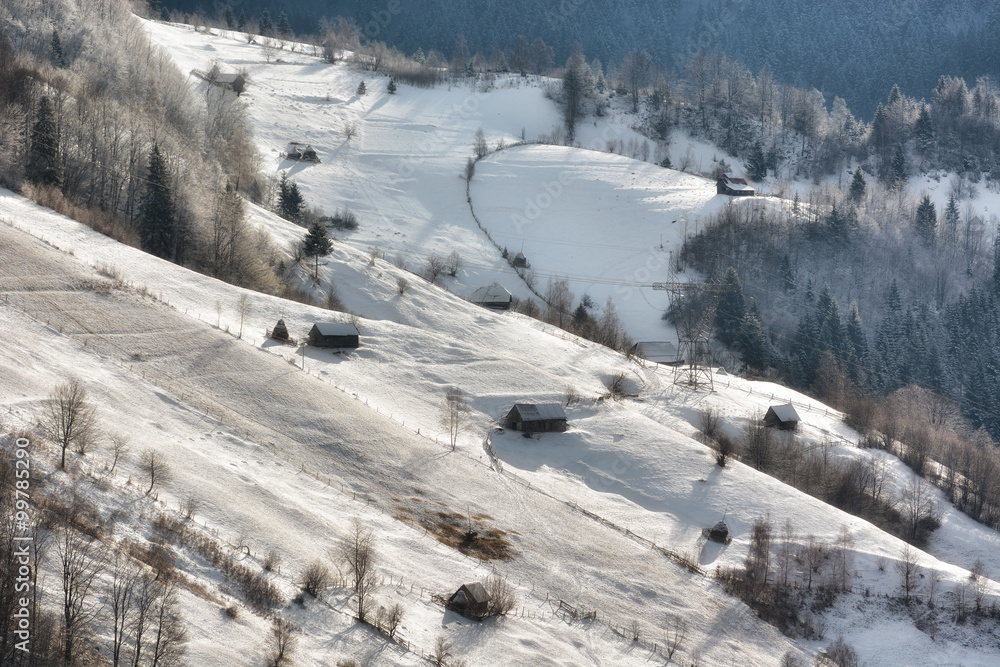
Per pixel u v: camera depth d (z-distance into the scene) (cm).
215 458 6962
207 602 4891
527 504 8100
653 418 11150
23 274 9100
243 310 10512
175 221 12362
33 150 12069
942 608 7850
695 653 6444
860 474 10569
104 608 4338
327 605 5438
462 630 5731
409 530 6981
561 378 11662
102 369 7812
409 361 11025
